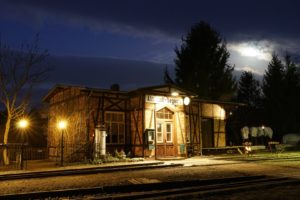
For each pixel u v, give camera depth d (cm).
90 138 1719
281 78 3709
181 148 1919
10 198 843
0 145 1472
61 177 1223
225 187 998
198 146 2170
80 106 1791
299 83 3719
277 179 1088
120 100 1898
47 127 2291
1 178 1171
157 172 1312
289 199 805
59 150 1938
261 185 970
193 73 3244
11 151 1877
